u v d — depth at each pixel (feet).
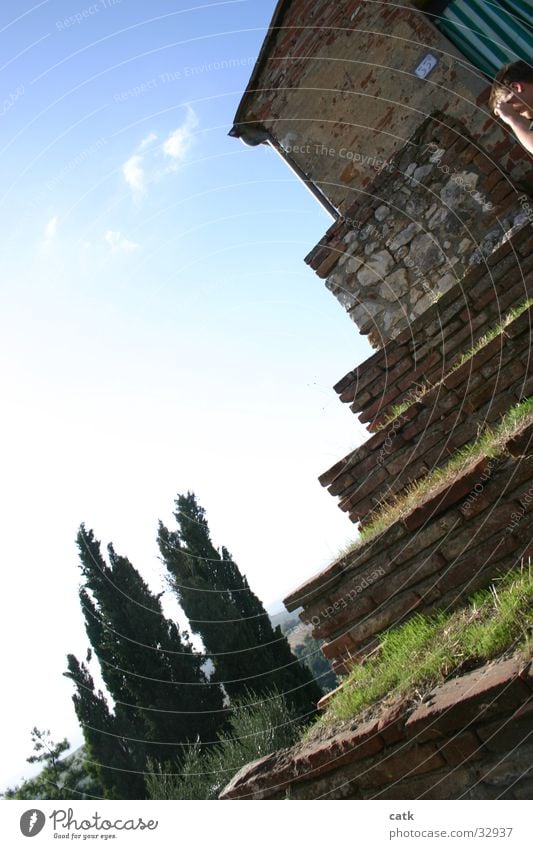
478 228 20.30
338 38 22.91
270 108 25.29
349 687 10.05
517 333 12.18
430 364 16.96
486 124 19.98
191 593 53.16
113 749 42.88
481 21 19.42
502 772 6.45
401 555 10.55
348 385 18.54
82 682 47.32
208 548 60.29
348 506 14.57
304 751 8.83
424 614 10.25
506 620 7.47
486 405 12.66
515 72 10.46
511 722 6.32
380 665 9.76
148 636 49.14
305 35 23.67
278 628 55.62
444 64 20.65
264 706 32.04
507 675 6.30
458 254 20.77
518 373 12.23
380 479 14.07
